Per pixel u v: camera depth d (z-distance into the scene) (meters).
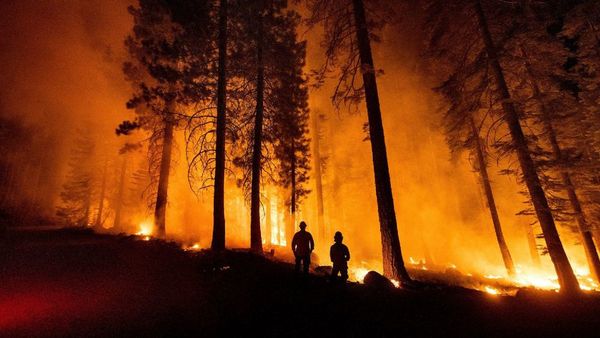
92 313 4.81
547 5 13.21
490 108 12.85
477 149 18.48
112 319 4.61
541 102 14.02
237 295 6.07
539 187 11.46
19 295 5.52
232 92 15.38
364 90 11.94
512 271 17.08
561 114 15.25
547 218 11.12
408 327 4.73
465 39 13.80
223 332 4.28
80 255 9.39
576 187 15.23
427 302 6.35
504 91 12.25
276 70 16.88
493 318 5.41
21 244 11.88
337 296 6.38
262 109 15.56
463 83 13.89
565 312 6.07
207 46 14.38
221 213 11.95
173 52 14.16
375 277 8.18
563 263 10.47
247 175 16.27
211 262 8.94
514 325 5.05
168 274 7.43
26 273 7.04
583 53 15.55
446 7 13.66
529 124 16.12
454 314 5.54
